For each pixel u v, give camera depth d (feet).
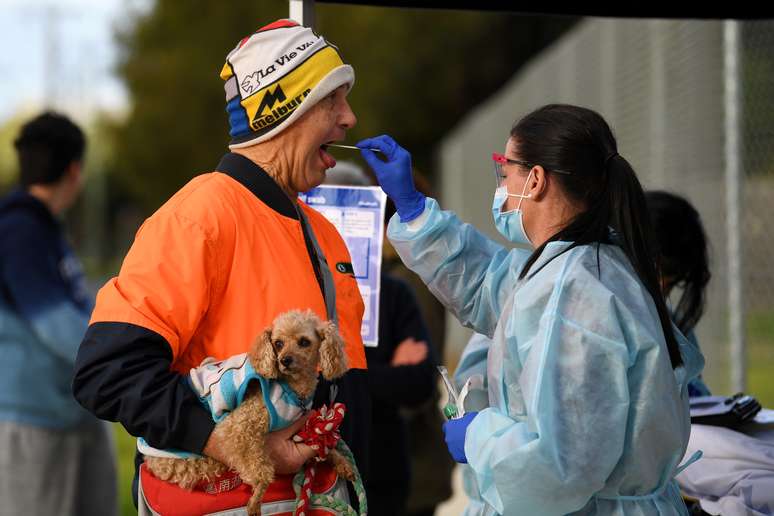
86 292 30.73
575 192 16.87
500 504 15.34
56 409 28.37
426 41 176.35
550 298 15.46
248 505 14.79
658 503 16.25
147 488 15.72
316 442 15.48
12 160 382.22
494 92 180.04
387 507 25.32
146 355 15.19
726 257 40.83
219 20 195.11
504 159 17.49
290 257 16.78
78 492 29.58
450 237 19.98
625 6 24.27
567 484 14.75
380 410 25.32
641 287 16.05
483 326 20.35
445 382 18.48
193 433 14.97
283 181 17.61
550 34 175.22
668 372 15.49
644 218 16.66
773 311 44.98
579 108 17.34
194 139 197.88
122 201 380.58
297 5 21.22
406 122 177.99
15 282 27.89
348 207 22.59
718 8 24.56
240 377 14.94
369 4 22.68
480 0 23.36
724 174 40.29
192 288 15.64
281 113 17.04
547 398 14.80
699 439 20.18
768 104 45.21
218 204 16.39
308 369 14.94
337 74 17.26
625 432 15.30
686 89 42.93
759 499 19.25
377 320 22.44
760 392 53.83
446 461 30.22
